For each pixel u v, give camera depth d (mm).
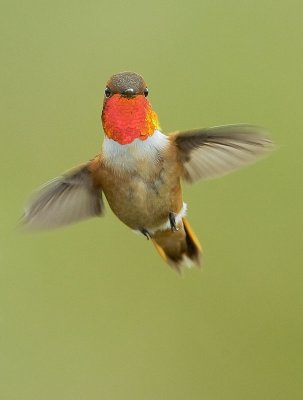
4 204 10984
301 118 11594
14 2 11945
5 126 11398
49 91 11617
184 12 11945
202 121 11516
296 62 11875
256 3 12047
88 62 11742
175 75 11695
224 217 11195
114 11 11930
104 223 11188
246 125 6977
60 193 7469
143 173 7363
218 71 11711
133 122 7223
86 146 11305
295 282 11070
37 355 10867
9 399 10734
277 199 11227
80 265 11094
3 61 11766
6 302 10906
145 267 11109
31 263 11000
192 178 7496
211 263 11141
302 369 10898
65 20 11922
